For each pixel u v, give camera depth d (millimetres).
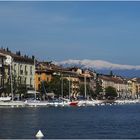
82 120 110062
